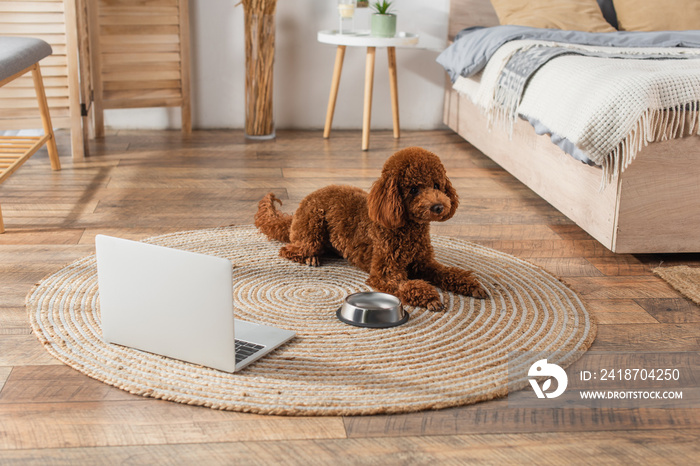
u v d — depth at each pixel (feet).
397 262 5.73
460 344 4.91
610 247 6.51
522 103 7.87
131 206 7.88
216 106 12.03
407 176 5.36
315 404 4.12
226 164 9.77
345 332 5.07
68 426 3.91
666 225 6.42
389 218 5.35
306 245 6.35
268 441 3.81
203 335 4.46
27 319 5.16
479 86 9.37
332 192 6.28
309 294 5.75
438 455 3.74
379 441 3.84
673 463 3.73
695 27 10.10
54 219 7.38
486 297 5.69
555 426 4.02
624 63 7.04
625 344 5.02
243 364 4.51
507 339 4.99
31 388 4.26
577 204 7.17
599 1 10.93
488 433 3.94
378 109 12.37
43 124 8.87
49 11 9.14
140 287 4.58
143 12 10.85
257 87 11.05
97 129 11.11
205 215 7.68
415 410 4.11
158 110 11.84
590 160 6.45
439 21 12.07
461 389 4.33
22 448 3.71
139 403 4.14
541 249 6.91
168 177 9.05
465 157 10.55
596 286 6.05
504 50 8.93
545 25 10.18
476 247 6.86
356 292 5.73
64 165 9.43
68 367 4.52
